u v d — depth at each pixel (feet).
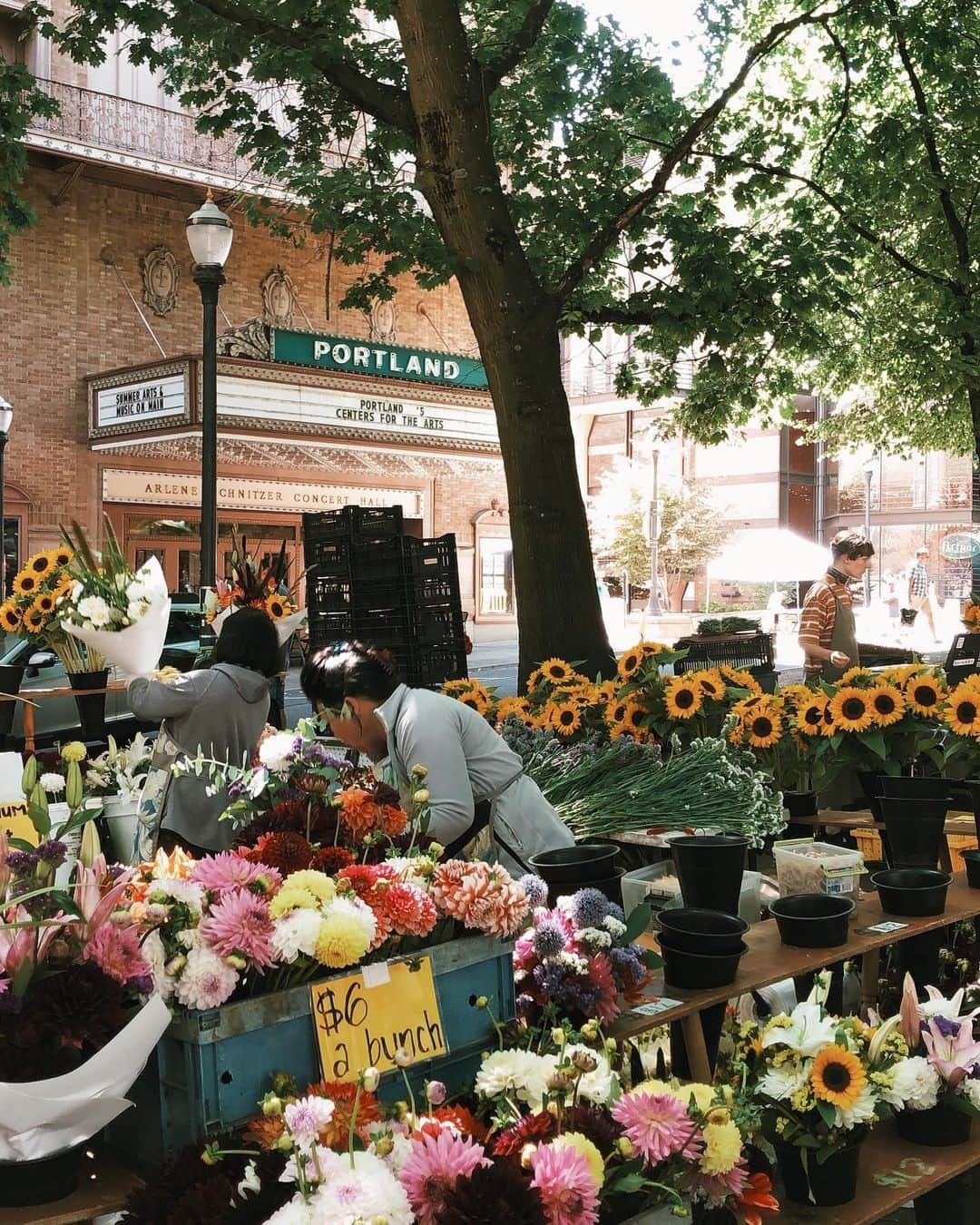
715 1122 6.72
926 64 29.96
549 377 22.08
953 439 48.52
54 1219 5.78
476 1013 7.16
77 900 6.05
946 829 12.90
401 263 29.53
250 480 77.61
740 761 14.11
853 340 39.42
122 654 14.67
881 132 31.30
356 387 67.15
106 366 70.44
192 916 6.17
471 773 10.64
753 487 107.34
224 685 13.50
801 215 30.48
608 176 28.04
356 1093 5.95
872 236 32.27
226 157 71.15
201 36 25.70
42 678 32.60
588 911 7.93
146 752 15.14
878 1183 8.01
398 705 10.32
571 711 17.34
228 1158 5.86
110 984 5.79
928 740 14.32
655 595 78.74
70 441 69.00
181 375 61.62
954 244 36.32
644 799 12.98
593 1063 6.57
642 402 31.83
